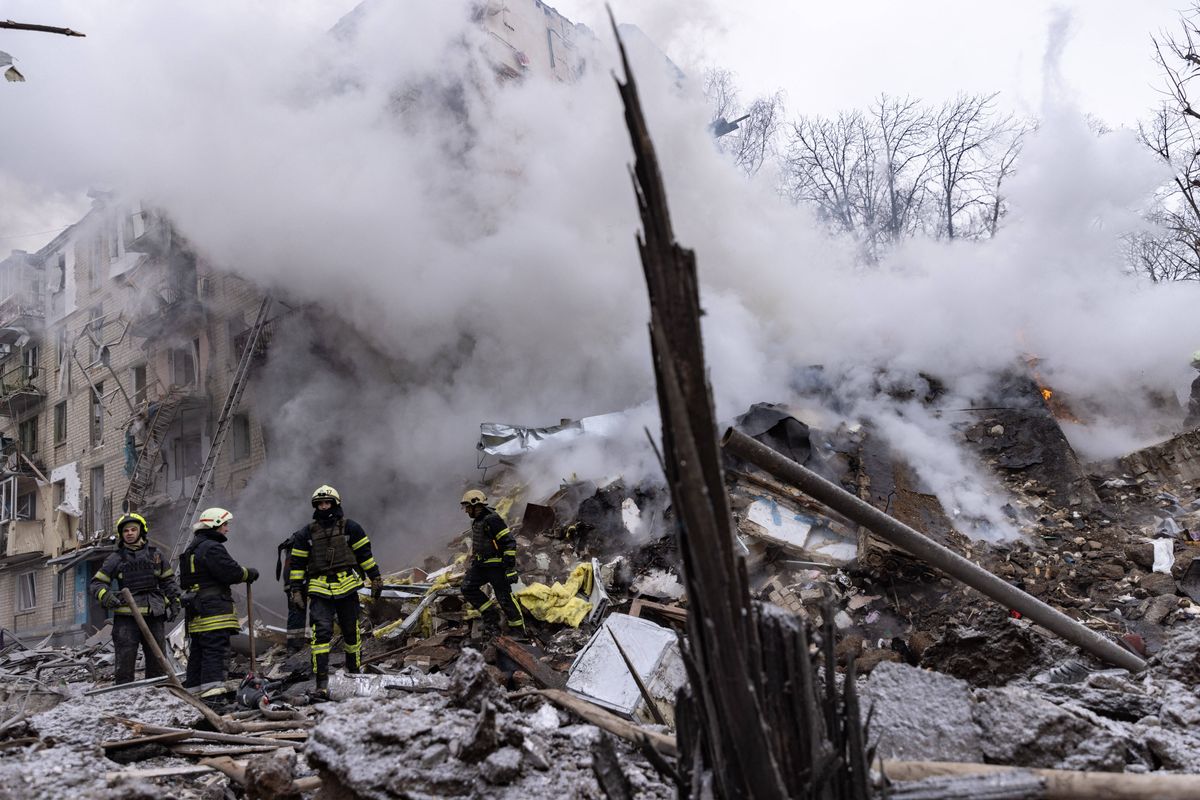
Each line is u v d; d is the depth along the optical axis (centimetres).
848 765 182
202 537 588
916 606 706
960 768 242
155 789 316
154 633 652
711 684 170
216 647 564
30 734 387
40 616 2580
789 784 171
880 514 392
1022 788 204
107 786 317
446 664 713
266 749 401
